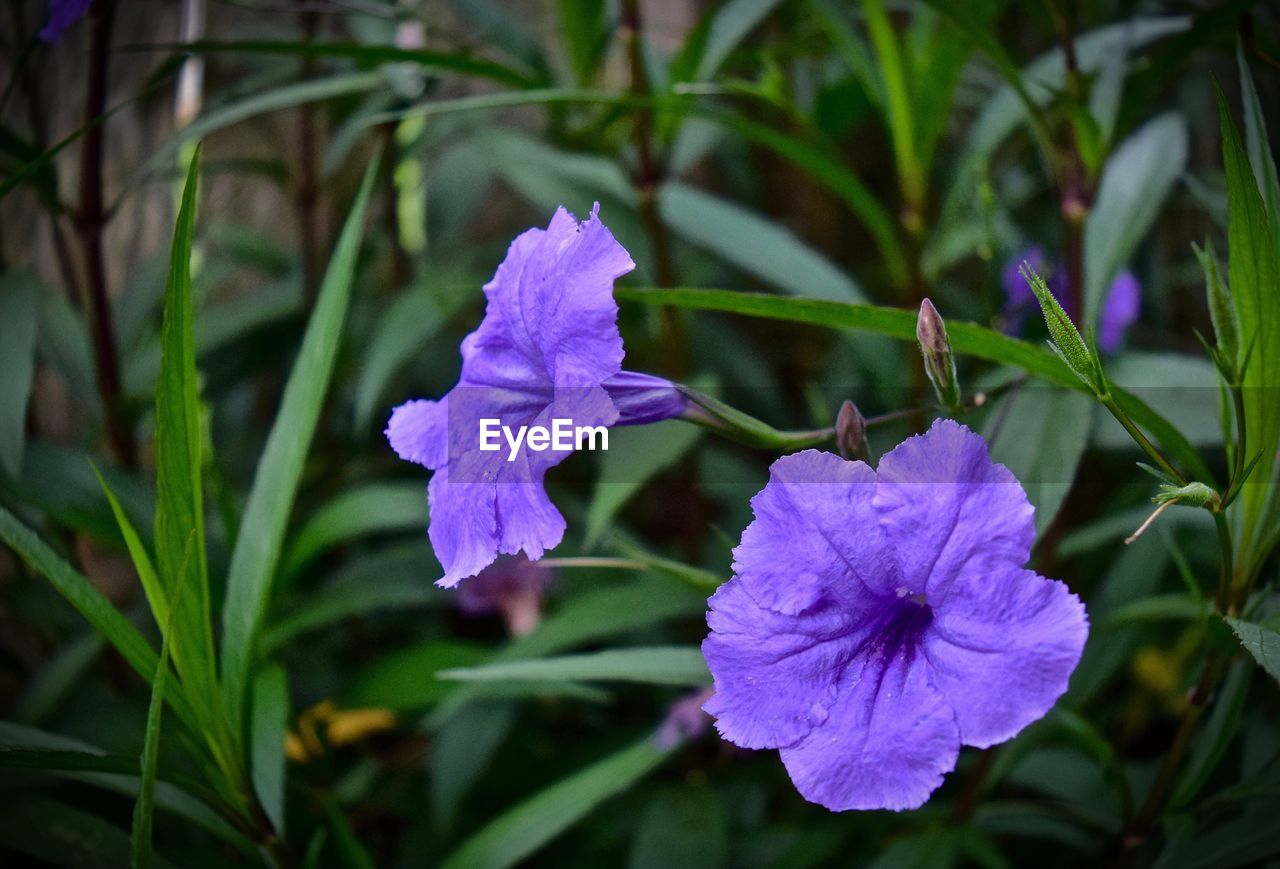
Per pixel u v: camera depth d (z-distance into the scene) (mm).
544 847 445
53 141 575
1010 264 514
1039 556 404
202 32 626
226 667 351
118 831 363
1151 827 372
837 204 709
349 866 413
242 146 683
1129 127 399
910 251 471
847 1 579
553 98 408
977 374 521
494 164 581
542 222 710
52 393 591
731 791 454
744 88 452
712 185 714
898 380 476
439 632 552
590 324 302
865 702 293
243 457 569
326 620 430
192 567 336
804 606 296
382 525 432
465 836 445
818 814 453
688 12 685
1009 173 641
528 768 466
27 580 453
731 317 679
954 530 291
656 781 455
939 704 288
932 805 438
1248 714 428
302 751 443
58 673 428
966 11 381
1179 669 448
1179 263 624
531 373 327
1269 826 353
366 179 365
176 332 326
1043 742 405
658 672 354
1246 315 323
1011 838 451
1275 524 329
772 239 479
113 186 617
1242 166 310
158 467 327
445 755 432
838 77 589
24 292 421
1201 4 484
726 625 296
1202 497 306
